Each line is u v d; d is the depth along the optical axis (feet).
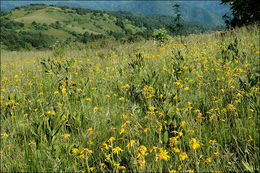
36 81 16.57
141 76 15.34
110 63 21.57
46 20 623.77
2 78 20.01
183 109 9.45
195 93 11.87
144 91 12.14
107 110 10.07
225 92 10.86
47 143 7.94
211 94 11.37
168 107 9.84
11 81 17.66
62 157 7.33
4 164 7.23
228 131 8.27
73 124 9.53
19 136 9.01
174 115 8.63
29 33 444.55
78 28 618.44
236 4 40.91
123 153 7.62
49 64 19.20
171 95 11.07
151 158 6.89
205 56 19.22
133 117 9.55
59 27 588.09
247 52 17.53
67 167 7.18
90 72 17.94
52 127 8.01
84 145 8.19
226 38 25.11
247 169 6.03
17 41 239.91
